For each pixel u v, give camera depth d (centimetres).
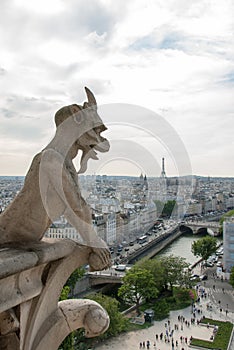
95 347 3869
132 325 4478
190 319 4806
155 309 4984
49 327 463
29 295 421
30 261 407
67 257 466
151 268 5234
